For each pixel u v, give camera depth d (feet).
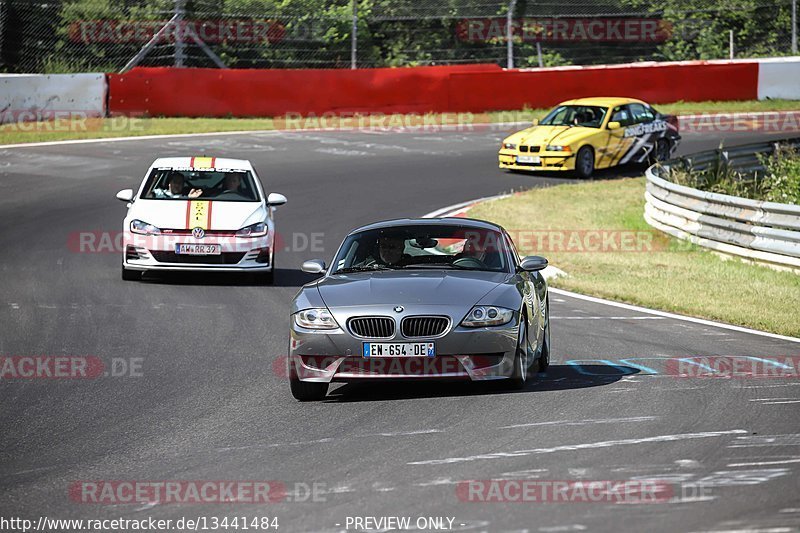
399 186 270.87
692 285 168.14
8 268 177.88
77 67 401.08
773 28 485.15
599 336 128.26
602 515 60.95
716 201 201.05
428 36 461.78
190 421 87.86
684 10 485.56
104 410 92.12
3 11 386.11
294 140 341.21
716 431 81.10
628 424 83.51
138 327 133.18
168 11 411.75
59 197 247.91
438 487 67.31
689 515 60.64
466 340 92.58
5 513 64.03
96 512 64.03
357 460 74.49
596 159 296.92
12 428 85.87
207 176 176.65
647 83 414.41
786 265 185.16
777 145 285.64
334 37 442.91
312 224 224.94
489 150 332.39
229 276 177.06
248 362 113.39
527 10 457.68
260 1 435.12
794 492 65.00
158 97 367.86
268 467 73.31
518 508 62.54
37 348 120.26
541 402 92.17
